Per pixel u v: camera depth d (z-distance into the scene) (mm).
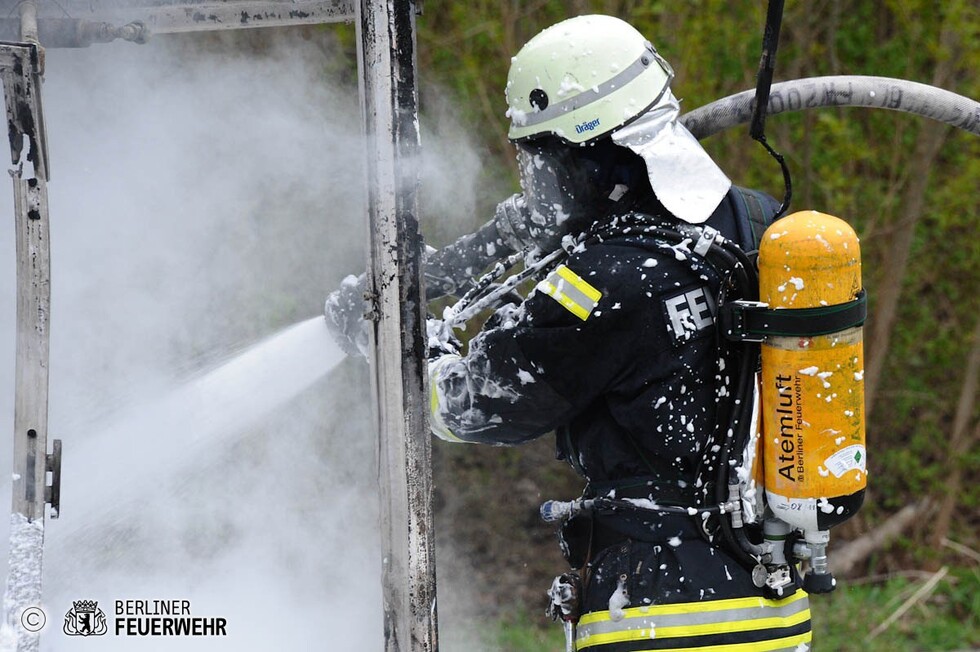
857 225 17594
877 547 17844
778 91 7945
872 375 17938
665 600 6637
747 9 16156
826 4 17672
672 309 6555
